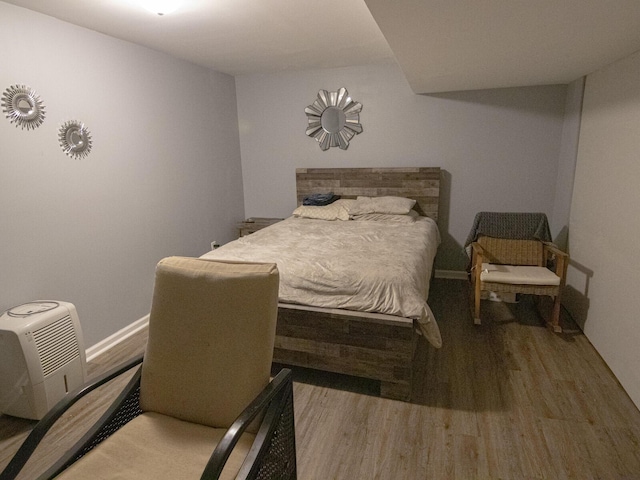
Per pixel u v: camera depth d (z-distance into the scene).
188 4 2.22
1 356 1.99
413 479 1.66
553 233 3.82
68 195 2.54
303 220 3.95
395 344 2.11
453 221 4.16
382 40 3.03
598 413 2.04
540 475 1.66
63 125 2.47
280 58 3.62
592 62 2.57
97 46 2.69
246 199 4.80
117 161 2.91
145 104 3.16
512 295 3.53
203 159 3.98
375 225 3.59
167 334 1.45
